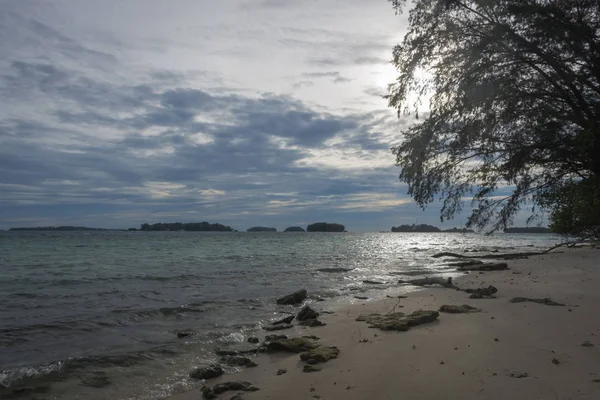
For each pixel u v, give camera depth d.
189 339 9.66
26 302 14.12
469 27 4.72
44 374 7.39
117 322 11.26
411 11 5.01
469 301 13.27
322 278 20.98
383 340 8.84
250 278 20.86
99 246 53.19
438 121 4.88
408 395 5.90
